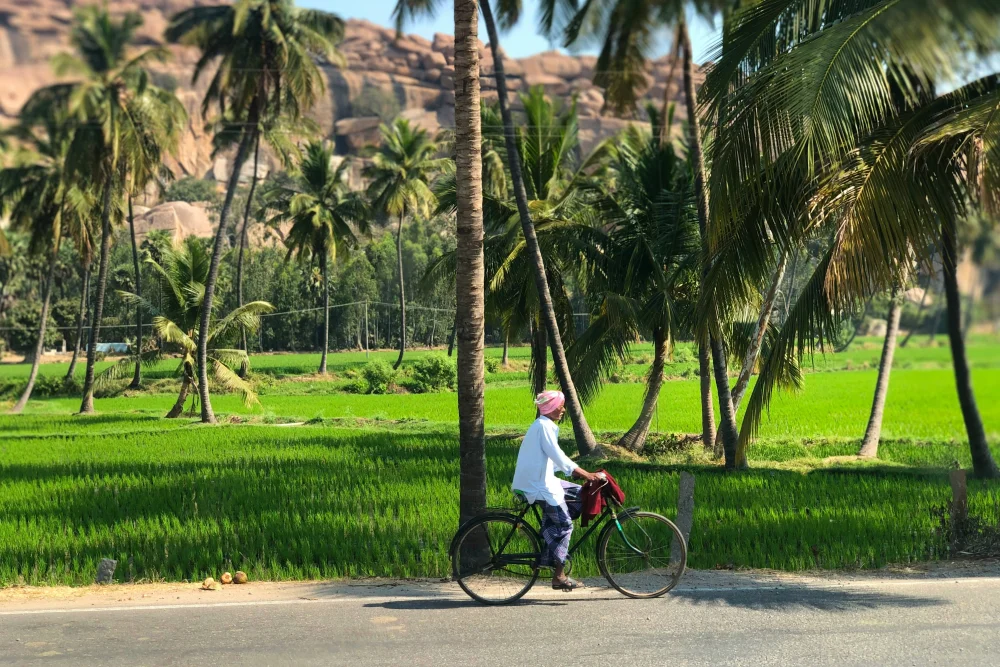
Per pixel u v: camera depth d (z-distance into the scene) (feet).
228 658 16.78
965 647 16.60
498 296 67.46
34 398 124.36
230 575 23.84
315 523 29.96
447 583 23.45
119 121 96.37
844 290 23.35
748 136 26.71
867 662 15.85
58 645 17.79
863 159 23.85
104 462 53.57
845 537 26.71
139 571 24.81
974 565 24.04
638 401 86.38
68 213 116.57
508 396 98.27
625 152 65.62
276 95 92.99
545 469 21.27
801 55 23.24
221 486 41.11
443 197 71.00
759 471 45.65
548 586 22.89
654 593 21.42
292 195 139.85
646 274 64.03
